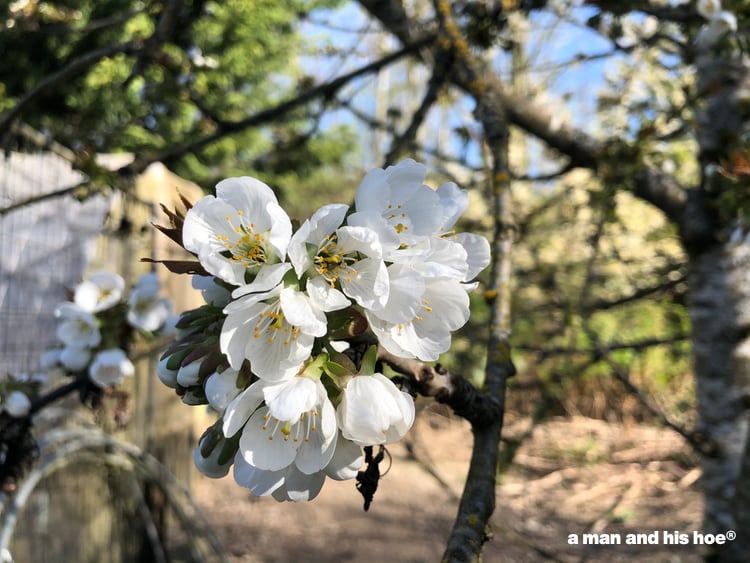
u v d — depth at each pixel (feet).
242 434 3.61
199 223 3.58
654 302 16.57
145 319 8.77
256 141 45.91
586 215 19.24
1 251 12.55
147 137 34.81
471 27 9.63
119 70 33.09
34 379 8.90
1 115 9.76
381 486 26.73
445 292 3.84
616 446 31.07
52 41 34.42
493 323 5.84
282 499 3.79
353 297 3.55
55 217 14.29
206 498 25.20
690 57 11.14
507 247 6.41
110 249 16.14
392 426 3.66
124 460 15.07
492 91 7.40
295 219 3.74
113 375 8.59
